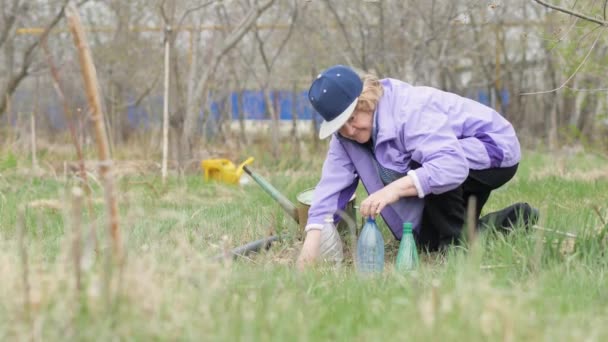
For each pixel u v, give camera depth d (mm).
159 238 5535
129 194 6883
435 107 5133
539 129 19125
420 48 13797
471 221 3912
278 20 15531
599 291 4066
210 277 3680
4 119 16969
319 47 15242
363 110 5047
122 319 3123
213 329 3104
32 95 17250
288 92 17172
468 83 18062
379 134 5051
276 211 6848
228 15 15523
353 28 14766
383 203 4887
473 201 3867
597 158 14359
